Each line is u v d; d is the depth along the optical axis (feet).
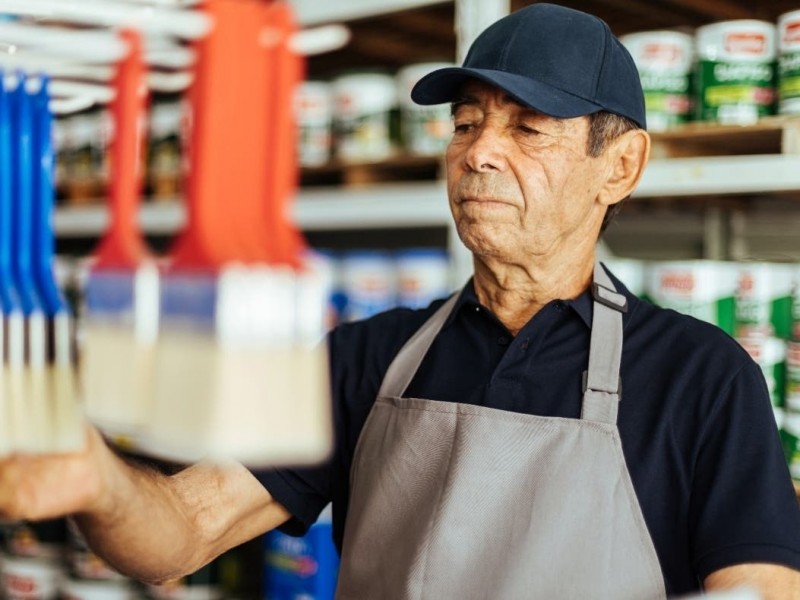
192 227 1.85
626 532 4.10
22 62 2.37
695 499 4.14
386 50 8.96
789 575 3.86
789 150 5.52
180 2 2.03
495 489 4.19
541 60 4.25
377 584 4.44
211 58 1.82
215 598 8.04
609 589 4.05
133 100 1.99
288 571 7.27
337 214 7.82
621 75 4.40
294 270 1.84
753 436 4.11
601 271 4.71
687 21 7.43
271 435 1.79
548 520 4.10
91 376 2.02
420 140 7.44
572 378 4.41
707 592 3.97
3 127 2.19
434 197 7.19
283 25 1.88
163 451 1.82
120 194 2.01
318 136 8.06
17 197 2.19
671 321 4.52
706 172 5.72
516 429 4.24
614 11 7.21
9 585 9.43
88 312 2.04
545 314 4.48
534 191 4.21
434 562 4.19
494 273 4.50
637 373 4.36
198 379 1.77
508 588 4.07
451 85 4.45
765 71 5.79
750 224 7.63
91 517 3.02
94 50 2.05
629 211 8.00
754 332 5.65
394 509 4.42
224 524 4.29
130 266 1.94
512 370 4.45
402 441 4.47
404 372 4.68
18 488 2.31
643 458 4.19
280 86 1.87
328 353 5.00
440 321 4.77
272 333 1.80
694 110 6.05
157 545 3.62
